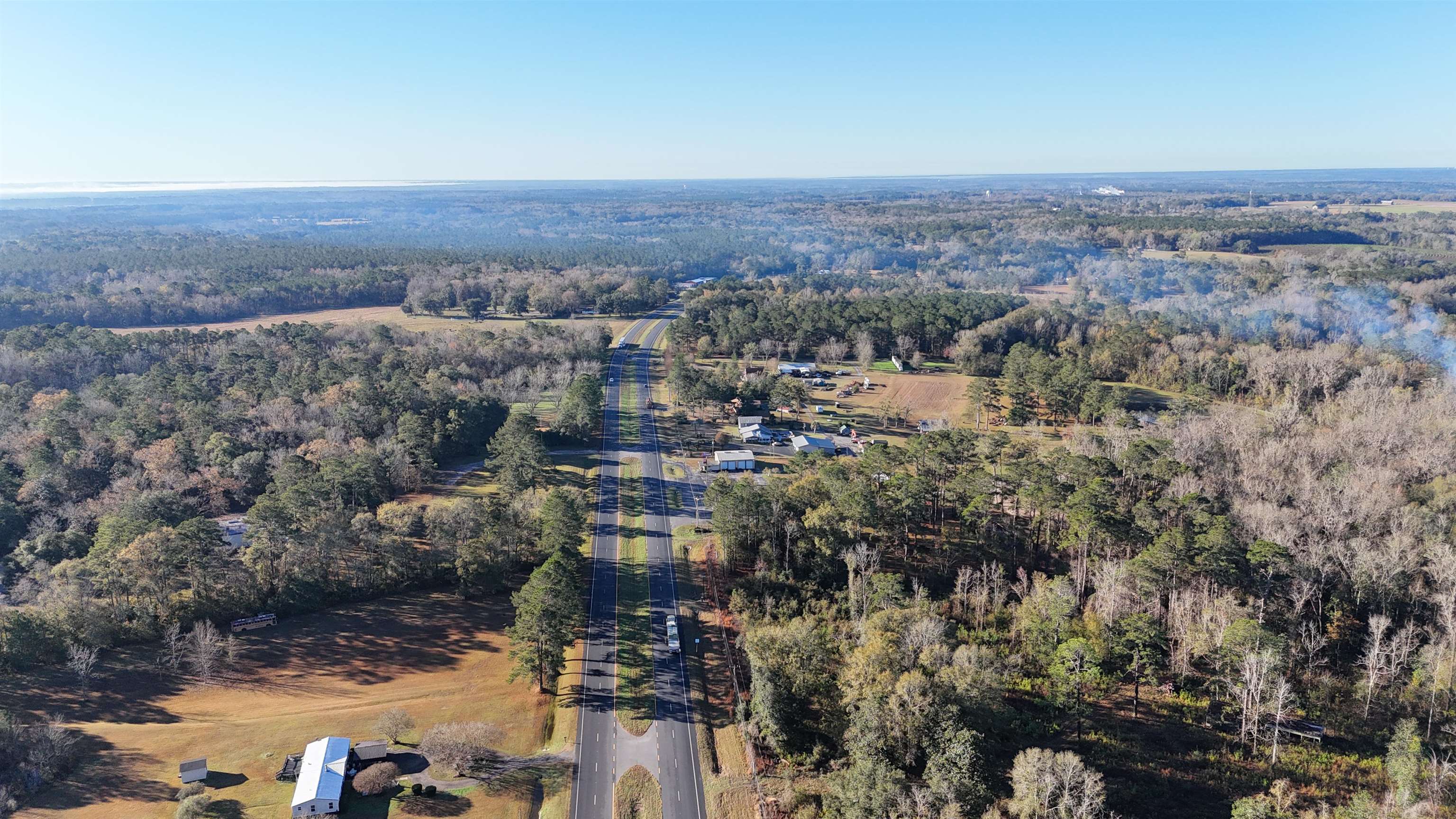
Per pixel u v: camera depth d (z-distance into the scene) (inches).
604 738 4143.7
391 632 5068.9
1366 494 5374.0
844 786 3508.9
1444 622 4244.6
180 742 4040.4
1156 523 5088.6
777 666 4160.9
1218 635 4109.3
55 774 3754.9
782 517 5634.8
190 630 4936.0
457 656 4859.7
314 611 5241.1
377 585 5457.7
